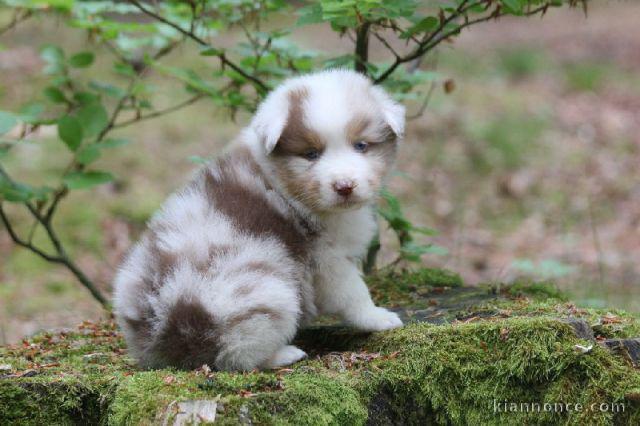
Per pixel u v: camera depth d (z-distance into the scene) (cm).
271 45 722
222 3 699
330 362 503
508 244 1388
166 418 424
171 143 1578
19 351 584
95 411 477
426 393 488
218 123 1705
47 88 735
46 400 471
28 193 704
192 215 507
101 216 1272
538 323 490
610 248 1338
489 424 488
